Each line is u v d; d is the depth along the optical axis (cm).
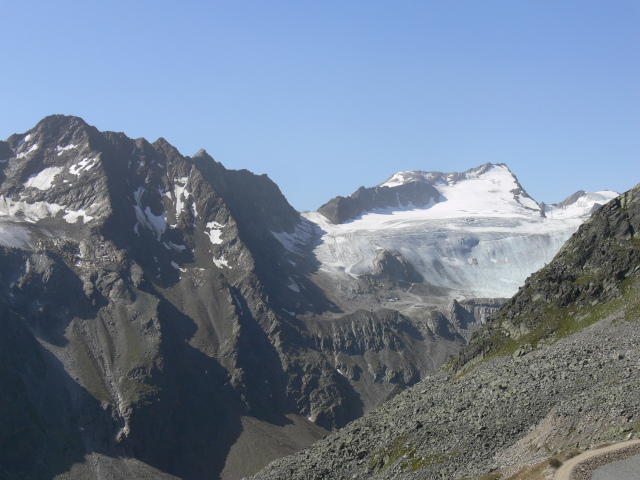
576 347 13612
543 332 15700
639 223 16225
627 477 7500
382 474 12600
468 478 10269
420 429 13512
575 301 16000
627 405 9388
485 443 11344
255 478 16262
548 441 9819
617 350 12394
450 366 18275
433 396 15500
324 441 17225
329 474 13962
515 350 15938
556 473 8156
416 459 12350
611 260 16075
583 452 8581
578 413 9894
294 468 15312
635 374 10625
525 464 9556
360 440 14962
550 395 11619
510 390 12681
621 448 8175
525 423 11238
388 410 16675
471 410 13000
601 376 11338
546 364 13262
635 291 14812
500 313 18188
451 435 12431
